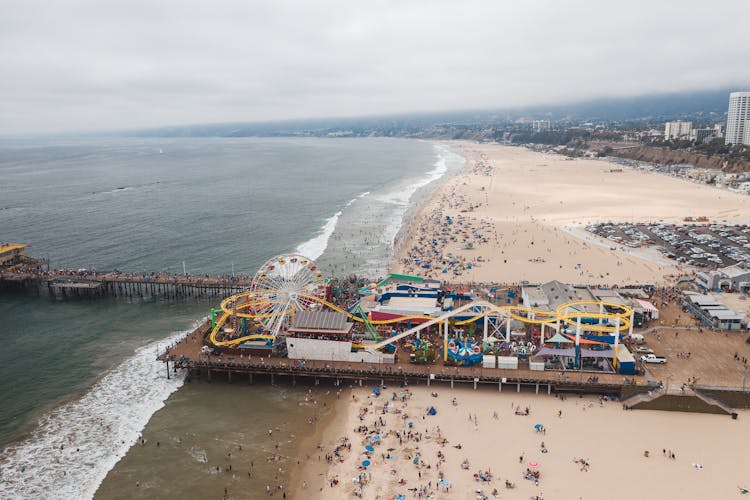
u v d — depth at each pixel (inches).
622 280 5403.5
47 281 5590.6
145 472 2760.8
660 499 2475.4
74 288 5654.5
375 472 2691.9
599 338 3688.5
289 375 3678.6
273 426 3159.5
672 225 7736.2
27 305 5226.4
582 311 4104.3
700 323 4242.1
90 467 2807.6
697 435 2967.5
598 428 3043.8
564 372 3494.1
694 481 2593.5
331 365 3651.6
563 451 2829.7
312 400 3447.3
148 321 4785.9
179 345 4008.4
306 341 3730.3
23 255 6245.1
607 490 2532.0
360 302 4367.6
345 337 3759.8
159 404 3420.3
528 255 6279.5
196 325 4662.9
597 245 6673.2
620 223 7834.6
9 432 3112.7
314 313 3858.3
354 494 2544.3
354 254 6648.6
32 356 4099.4
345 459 2815.0
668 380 3373.5
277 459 2849.4
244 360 3725.4
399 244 6894.7
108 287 5625.0
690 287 5088.6
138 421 3228.3
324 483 2642.7
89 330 4596.5
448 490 2536.9
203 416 3277.6
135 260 6515.8
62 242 7357.3
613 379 3390.7
